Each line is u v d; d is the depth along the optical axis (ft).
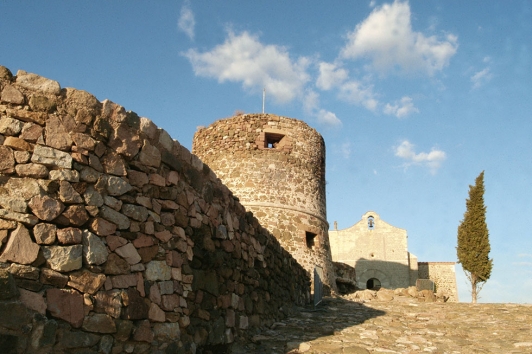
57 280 14.33
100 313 15.39
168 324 18.67
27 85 15.43
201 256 22.30
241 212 28.30
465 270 81.71
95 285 15.42
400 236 115.85
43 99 15.56
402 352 25.50
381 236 116.47
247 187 53.16
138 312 16.97
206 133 58.59
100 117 16.99
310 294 47.34
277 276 35.32
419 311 39.52
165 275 19.01
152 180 19.02
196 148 59.67
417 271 114.93
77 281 14.90
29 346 13.14
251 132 55.67
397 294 52.03
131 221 17.54
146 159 18.76
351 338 28.55
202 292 22.03
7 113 14.79
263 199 52.75
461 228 83.97
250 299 28.66
